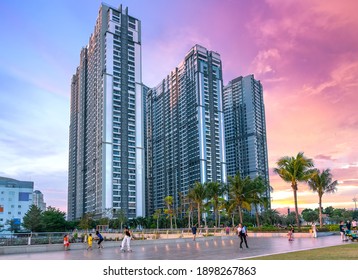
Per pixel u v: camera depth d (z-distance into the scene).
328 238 36.84
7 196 157.75
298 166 48.69
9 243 30.08
